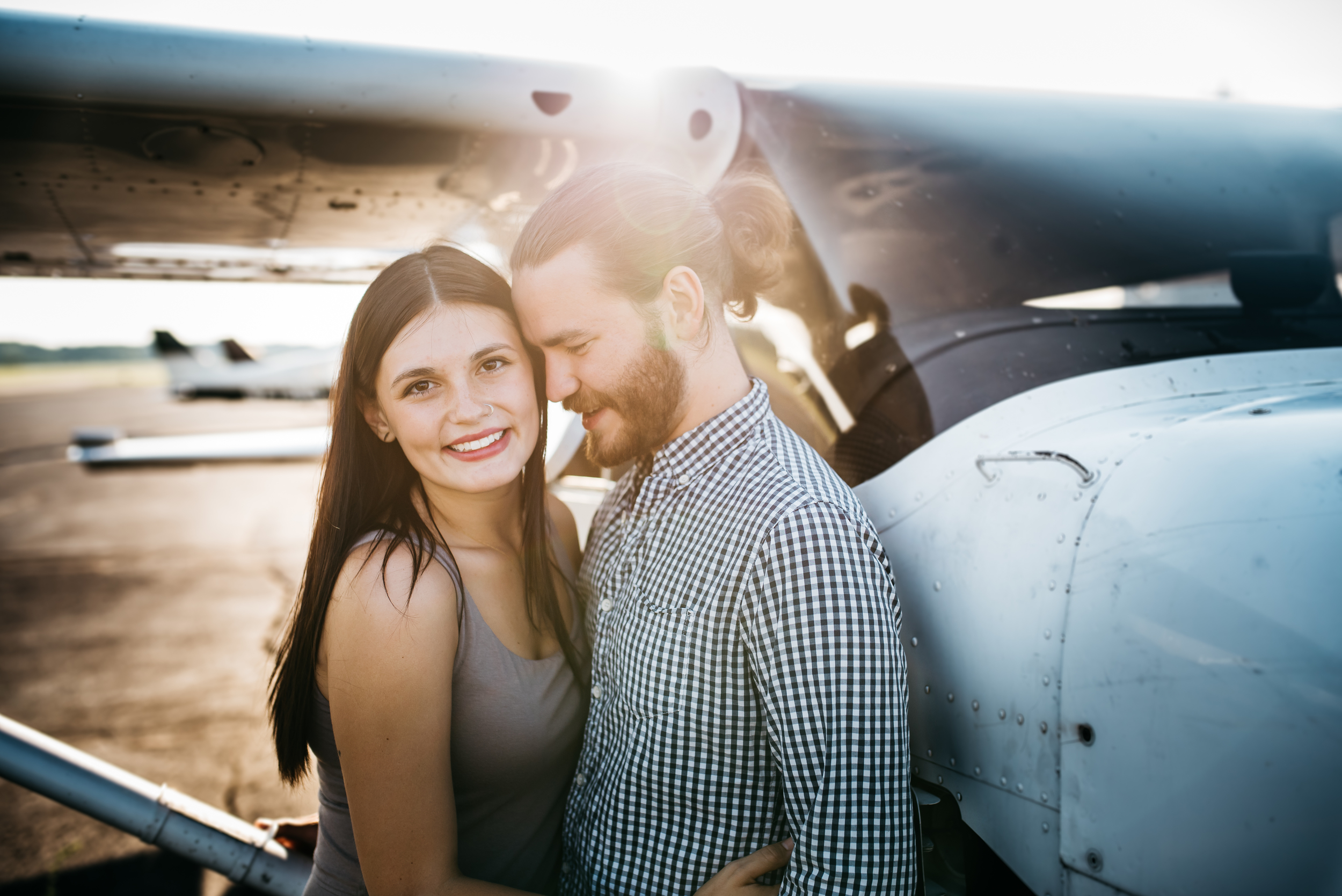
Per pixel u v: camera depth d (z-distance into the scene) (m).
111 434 14.44
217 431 17.11
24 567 6.77
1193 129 1.81
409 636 0.92
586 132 1.43
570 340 0.94
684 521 0.96
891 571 0.91
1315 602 0.70
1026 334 1.34
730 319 1.75
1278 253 1.57
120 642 4.84
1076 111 1.80
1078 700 0.82
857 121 1.61
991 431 1.13
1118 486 0.87
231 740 3.46
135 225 2.03
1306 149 1.80
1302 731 0.67
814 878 0.81
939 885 1.00
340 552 0.98
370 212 1.92
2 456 15.17
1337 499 0.74
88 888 2.51
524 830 1.10
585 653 1.17
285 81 1.27
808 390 1.53
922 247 1.52
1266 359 1.29
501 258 2.17
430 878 0.94
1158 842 0.74
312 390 25.58
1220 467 0.82
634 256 0.92
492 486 1.00
